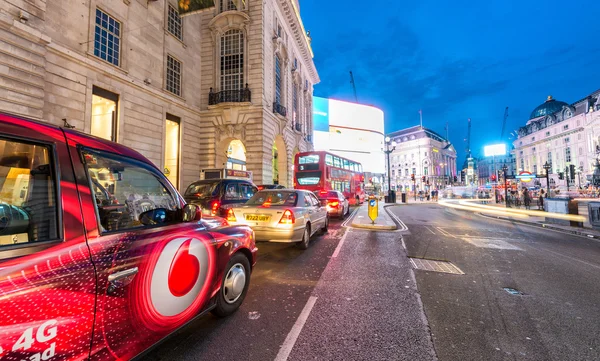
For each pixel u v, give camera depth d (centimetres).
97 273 173
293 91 3031
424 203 3209
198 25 2100
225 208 737
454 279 469
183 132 1889
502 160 12938
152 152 1600
